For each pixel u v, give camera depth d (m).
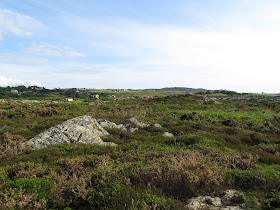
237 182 5.31
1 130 14.34
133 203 4.00
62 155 8.88
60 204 4.50
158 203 4.03
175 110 32.22
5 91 118.56
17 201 4.21
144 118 24.69
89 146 10.06
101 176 5.41
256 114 26.36
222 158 7.28
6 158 8.69
